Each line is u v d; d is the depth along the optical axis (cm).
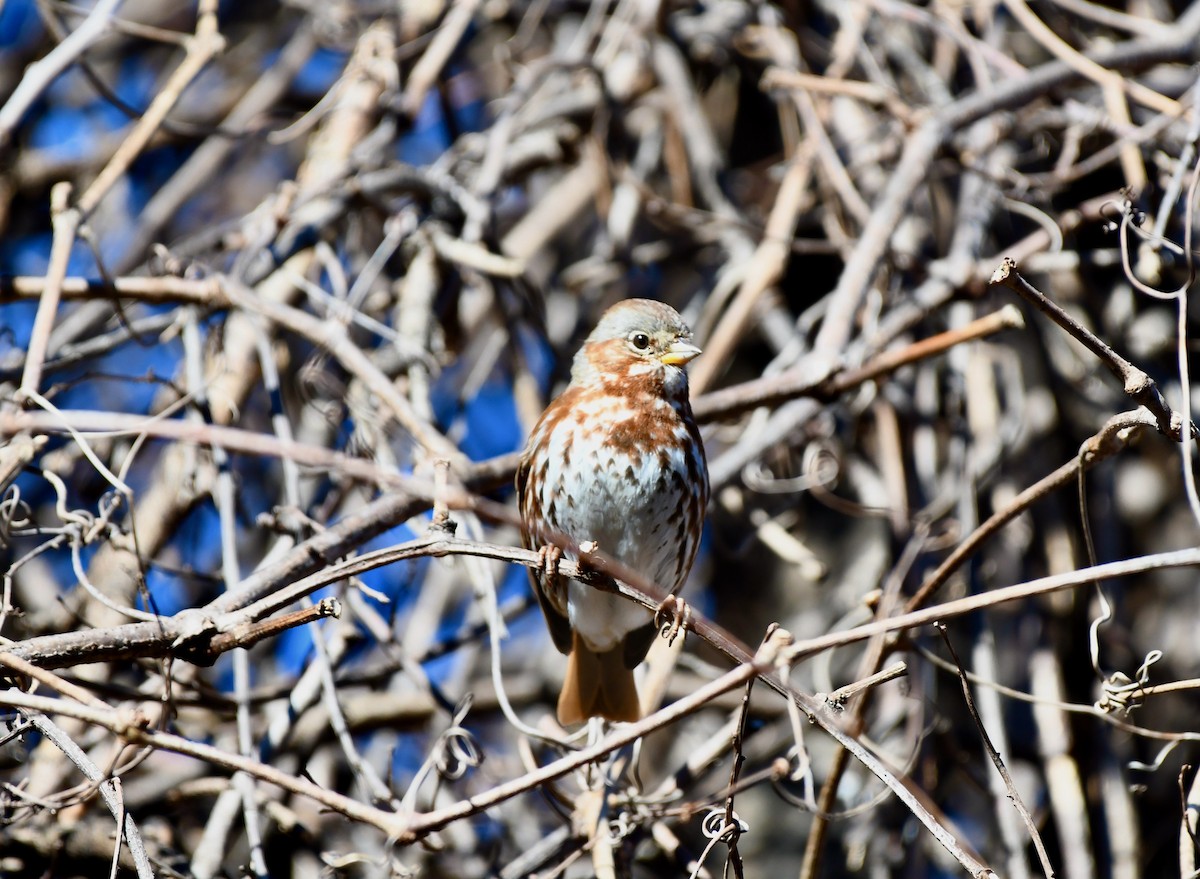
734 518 1099
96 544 955
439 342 1071
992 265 1038
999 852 1012
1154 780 1101
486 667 1203
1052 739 1002
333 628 952
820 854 802
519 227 1345
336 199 1092
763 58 1290
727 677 647
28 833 868
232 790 880
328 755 1077
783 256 1127
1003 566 1103
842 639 657
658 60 1266
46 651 646
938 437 1130
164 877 837
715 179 1241
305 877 958
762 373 1278
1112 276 1173
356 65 1181
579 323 1296
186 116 1363
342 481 959
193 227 1359
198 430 731
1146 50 1135
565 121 1246
